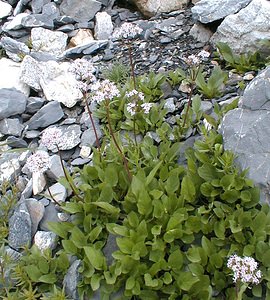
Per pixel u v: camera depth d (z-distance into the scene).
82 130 0.56
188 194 0.45
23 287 0.44
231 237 0.44
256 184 0.45
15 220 0.49
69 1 0.74
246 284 0.38
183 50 0.63
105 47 0.67
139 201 0.44
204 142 0.48
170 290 0.42
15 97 0.59
